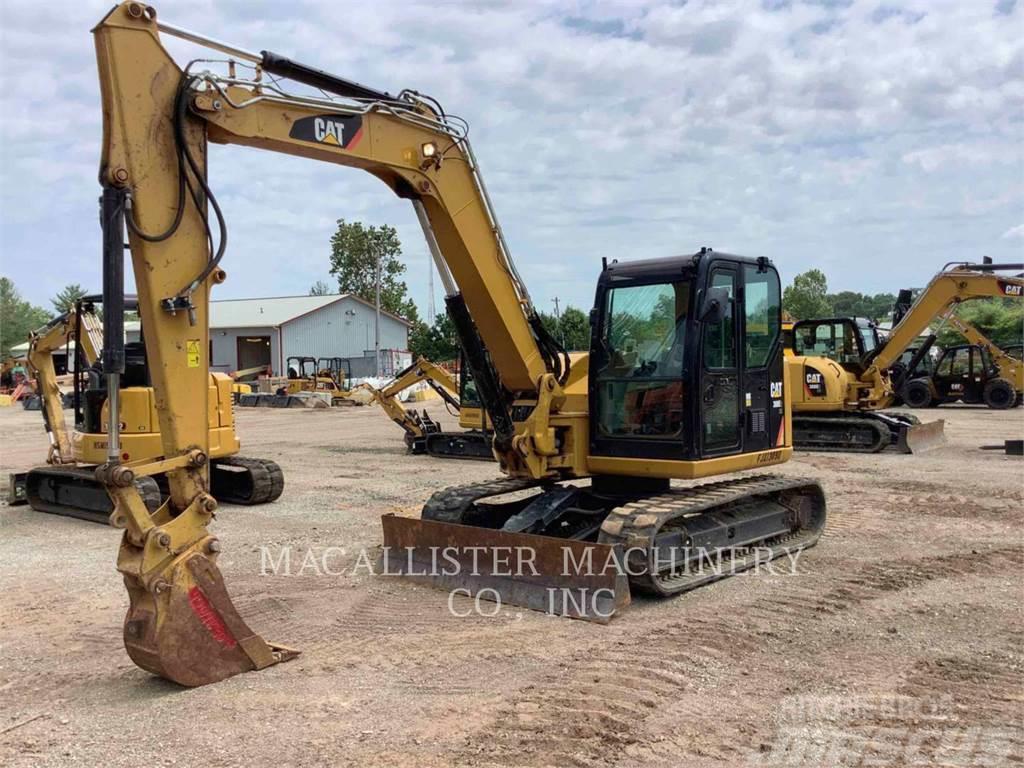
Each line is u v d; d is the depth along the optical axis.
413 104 6.66
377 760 4.21
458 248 7.09
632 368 7.68
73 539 9.98
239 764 4.20
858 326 18.14
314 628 6.38
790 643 5.91
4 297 79.00
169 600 5.14
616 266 7.81
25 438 24.31
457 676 5.35
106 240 5.02
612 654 5.70
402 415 17.95
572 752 4.28
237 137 5.65
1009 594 7.06
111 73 5.04
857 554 8.45
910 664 5.50
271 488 11.82
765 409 8.25
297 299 59.69
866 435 16.55
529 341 7.67
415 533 7.73
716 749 4.31
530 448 7.64
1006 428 20.38
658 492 8.05
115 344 5.00
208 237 5.49
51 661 5.81
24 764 4.25
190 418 5.38
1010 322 42.97
